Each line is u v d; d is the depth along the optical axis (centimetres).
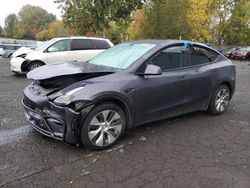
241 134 519
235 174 379
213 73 581
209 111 614
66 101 399
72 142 415
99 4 2019
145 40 565
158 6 3541
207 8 3969
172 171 382
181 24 3553
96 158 411
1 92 822
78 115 403
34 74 454
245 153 441
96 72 445
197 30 3875
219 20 4316
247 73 1502
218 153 438
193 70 551
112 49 576
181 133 512
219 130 534
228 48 3988
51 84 441
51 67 480
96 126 426
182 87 528
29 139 469
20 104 688
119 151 435
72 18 2173
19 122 553
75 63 514
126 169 384
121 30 3709
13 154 417
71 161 401
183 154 431
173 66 524
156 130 522
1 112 618
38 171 374
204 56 587
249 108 694
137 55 496
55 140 465
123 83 446
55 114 411
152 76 483
